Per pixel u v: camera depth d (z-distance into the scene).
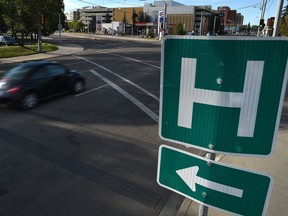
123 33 96.50
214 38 1.55
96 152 5.49
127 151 5.56
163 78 1.78
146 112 8.30
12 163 4.96
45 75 9.03
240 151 1.66
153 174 4.66
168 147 1.96
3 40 36.06
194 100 1.71
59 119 7.50
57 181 4.39
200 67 1.63
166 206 3.82
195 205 3.69
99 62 20.14
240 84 1.56
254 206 1.73
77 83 10.55
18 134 6.36
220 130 1.67
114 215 3.61
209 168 1.81
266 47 1.46
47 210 3.69
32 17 27.97
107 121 7.42
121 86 11.97
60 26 39.66
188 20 108.06
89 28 122.00
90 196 4.01
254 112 1.57
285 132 6.44
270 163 4.75
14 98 7.98
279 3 12.17
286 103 9.46
